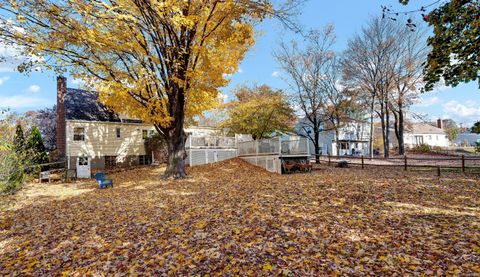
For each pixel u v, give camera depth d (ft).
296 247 15.80
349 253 14.76
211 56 46.55
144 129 91.04
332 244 15.96
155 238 18.92
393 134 172.96
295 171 59.36
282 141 60.03
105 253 16.97
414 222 19.22
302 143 61.05
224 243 17.01
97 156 80.53
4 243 20.45
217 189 37.37
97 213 27.48
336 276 12.48
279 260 14.32
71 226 23.41
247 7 37.37
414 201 25.11
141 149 89.76
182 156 51.16
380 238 16.55
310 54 80.89
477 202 23.95
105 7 29.48
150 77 41.78
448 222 18.88
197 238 18.25
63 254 17.39
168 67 43.65
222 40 42.96
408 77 86.99
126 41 39.32
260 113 82.53
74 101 83.46
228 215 23.00
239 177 51.65
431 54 17.60
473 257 13.41
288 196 29.30
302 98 82.58
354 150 135.44
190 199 31.19
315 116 82.28
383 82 90.12
